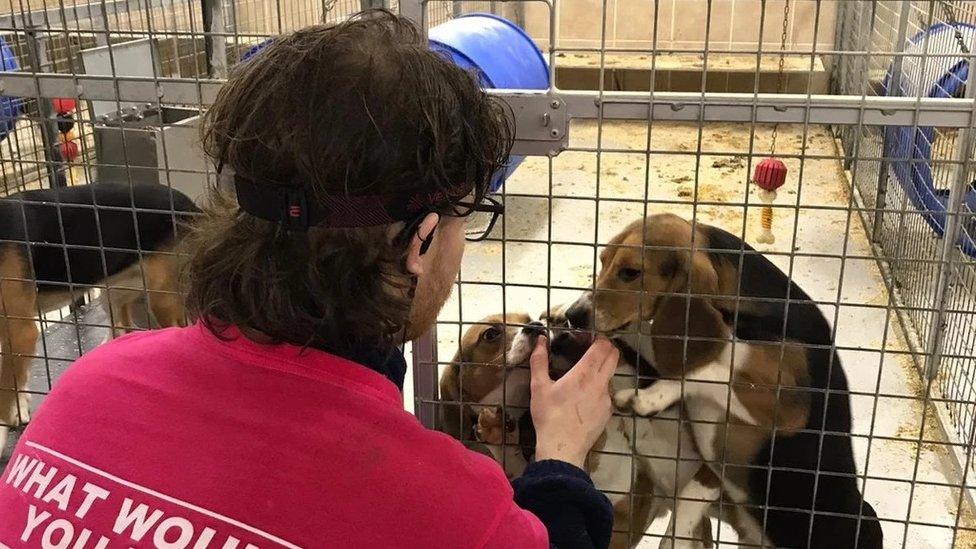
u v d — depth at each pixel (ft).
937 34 9.61
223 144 2.29
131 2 8.36
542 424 3.52
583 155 12.09
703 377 4.65
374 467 2.16
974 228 6.58
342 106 2.13
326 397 2.25
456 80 2.34
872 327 8.22
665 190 11.21
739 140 12.91
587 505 2.93
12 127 6.26
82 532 2.18
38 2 7.63
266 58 2.27
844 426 4.91
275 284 2.23
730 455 4.87
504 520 2.22
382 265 2.28
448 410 5.12
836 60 15.34
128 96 4.20
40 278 7.04
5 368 6.82
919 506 6.31
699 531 5.28
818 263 9.34
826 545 5.01
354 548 2.07
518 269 8.61
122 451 2.27
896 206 10.00
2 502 2.37
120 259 7.16
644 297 4.39
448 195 2.33
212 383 2.32
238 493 2.12
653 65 3.47
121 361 2.50
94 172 7.63
